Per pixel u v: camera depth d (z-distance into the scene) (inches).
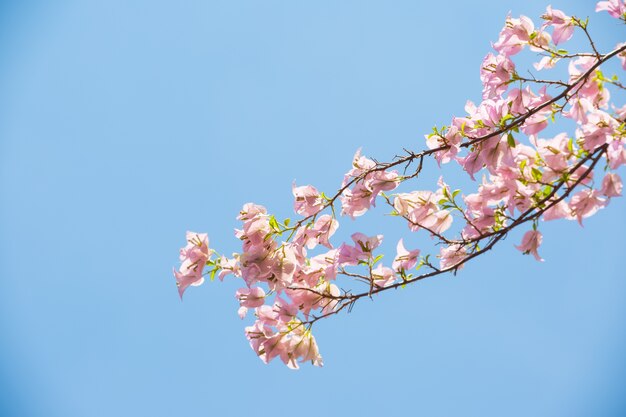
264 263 153.1
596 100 154.0
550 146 141.4
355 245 152.6
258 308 158.9
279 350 156.6
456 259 167.3
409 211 163.6
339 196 166.7
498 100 156.9
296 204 163.2
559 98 143.2
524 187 147.3
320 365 157.2
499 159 149.9
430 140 162.2
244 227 155.6
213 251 160.9
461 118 157.6
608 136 134.8
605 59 142.0
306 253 157.9
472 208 162.4
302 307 159.6
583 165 142.0
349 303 155.1
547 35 159.5
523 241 148.7
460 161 158.7
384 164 159.0
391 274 157.1
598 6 154.9
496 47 161.9
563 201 146.3
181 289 158.2
